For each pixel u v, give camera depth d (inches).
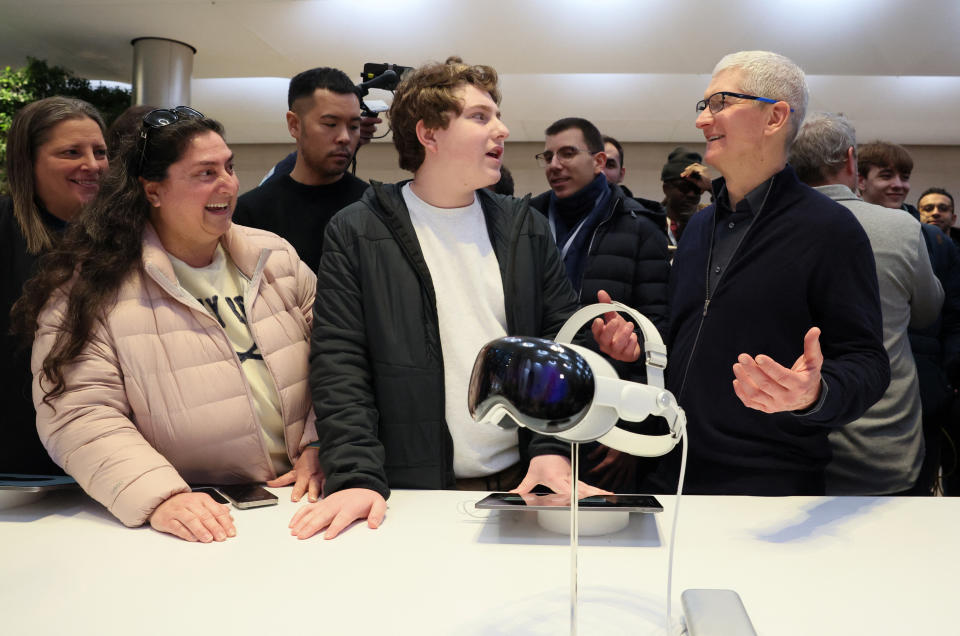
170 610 30.7
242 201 81.1
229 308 53.0
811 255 52.5
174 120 49.7
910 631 28.5
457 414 52.7
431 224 54.7
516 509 39.1
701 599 27.9
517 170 325.1
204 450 49.9
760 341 54.2
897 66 216.7
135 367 47.9
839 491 67.1
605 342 51.1
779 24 196.1
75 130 61.0
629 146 319.6
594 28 201.9
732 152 56.2
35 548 38.9
